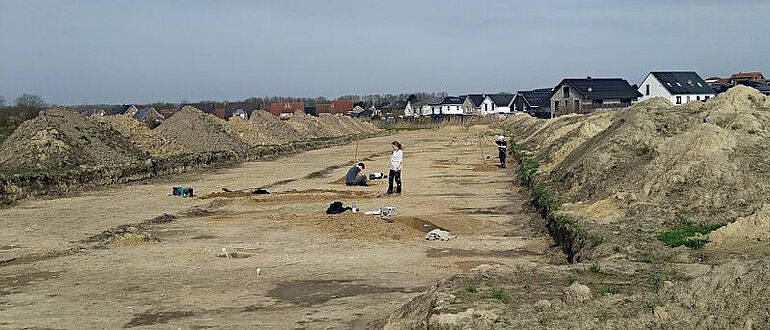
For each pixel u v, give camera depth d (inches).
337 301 447.8
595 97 2758.4
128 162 1279.5
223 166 1531.7
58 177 1048.2
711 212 549.6
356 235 668.1
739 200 555.8
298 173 1347.2
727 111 772.0
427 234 660.1
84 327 400.8
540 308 324.2
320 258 573.9
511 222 747.4
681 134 686.5
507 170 1331.2
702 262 417.7
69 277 519.5
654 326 286.7
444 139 2632.9
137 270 538.6
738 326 269.0
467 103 4547.2
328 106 5285.4
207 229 722.8
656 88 2620.6
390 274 517.7
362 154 1891.0
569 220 595.8
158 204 911.7
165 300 454.3
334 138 2522.1
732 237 461.7
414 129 3624.5
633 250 466.3
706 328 275.1
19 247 635.5
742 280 296.2
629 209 588.7
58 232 714.2
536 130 1980.8
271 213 814.5
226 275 519.5
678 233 502.0
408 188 1056.2
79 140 1312.7
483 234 681.0
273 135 2274.9
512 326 303.6
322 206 872.9
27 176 997.2
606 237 514.9
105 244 641.6
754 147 631.8
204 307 437.7
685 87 2603.3
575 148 1033.5
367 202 905.5
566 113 2603.3
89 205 909.8
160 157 1412.4
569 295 335.6
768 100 794.2
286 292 471.2
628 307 312.5
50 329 397.7
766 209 467.8
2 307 443.5
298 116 2866.6
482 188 1053.2
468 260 562.9
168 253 597.9
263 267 544.1
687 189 590.6
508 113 4212.6
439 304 343.0
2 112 2210.9
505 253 591.2
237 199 946.1
